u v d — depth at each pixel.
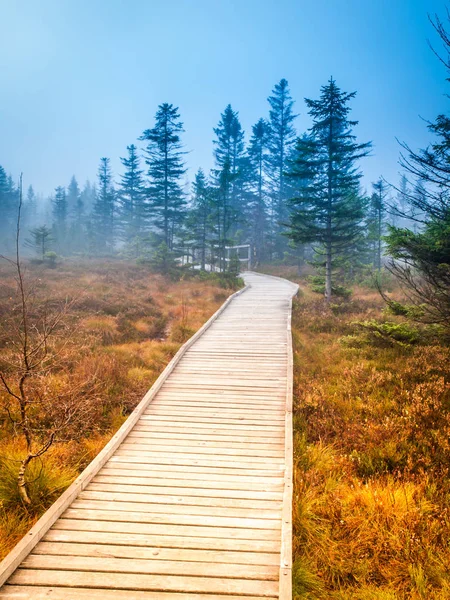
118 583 3.98
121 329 16.19
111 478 6.11
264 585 4.00
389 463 6.94
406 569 4.71
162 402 9.27
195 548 4.52
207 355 12.70
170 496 5.63
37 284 20.98
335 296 23.14
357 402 9.28
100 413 8.97
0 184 76.31
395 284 27.17
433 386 9.23
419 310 11.26
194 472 6.33
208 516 5.16
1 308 15.24
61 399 7.98
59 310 16.28
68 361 10.94
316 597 4.39
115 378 10.96
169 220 41.47
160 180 40.56
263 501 5.54
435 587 4.54
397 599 4.27
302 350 13.74
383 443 7.33
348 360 12.32
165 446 7.24
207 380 10.65
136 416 8.28
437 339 12.27
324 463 6.94
